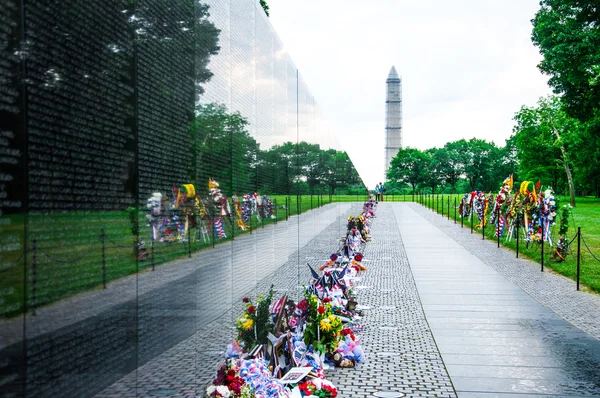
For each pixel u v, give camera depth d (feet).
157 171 17.66
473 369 31.27
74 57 13.05
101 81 14.24
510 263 76.74
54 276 12.18
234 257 24.66
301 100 46.88
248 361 23.04
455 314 45.60
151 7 17.43
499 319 43.78
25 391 11.12
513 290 56.54
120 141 15.20
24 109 11.27
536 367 31.65
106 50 14.52
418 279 63.31
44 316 11.80
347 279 48.19
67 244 12.67
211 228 22.15
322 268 44.27
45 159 11.93
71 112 12.91
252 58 28.60
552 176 264.31
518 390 27.96
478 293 54.95
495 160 441.68
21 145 11.18
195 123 20.99
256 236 28.50
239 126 26.14
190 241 20.02
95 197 13.91
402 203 262.47
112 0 14.89
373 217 161.38
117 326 14.82
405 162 453.58
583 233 111.24
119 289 14.94
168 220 18.29
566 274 66.44
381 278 64.08
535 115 246.88
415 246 96.84
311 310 32.22
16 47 11.04
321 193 60.75
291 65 41.39
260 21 30.58
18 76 11.11
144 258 16.55
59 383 12.26
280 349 28.63
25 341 11.21
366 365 32.09
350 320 39.29
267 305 28.71
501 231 109.50
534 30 115.24
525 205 95.35
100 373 13.91
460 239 108.88
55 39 12.32
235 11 25.57
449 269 71.05
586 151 209.77
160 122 17.99
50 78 12.14
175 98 19.26
